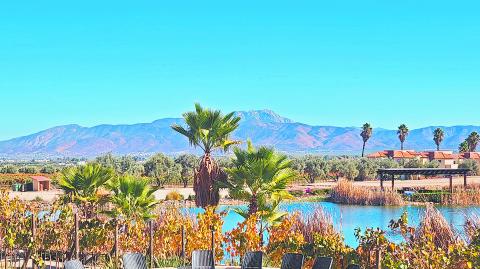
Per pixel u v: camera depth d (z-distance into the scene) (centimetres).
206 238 1491
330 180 8119
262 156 1992
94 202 2134
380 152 11594
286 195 1995
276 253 1363
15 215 1455
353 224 3481
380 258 1095
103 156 7956
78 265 1002
